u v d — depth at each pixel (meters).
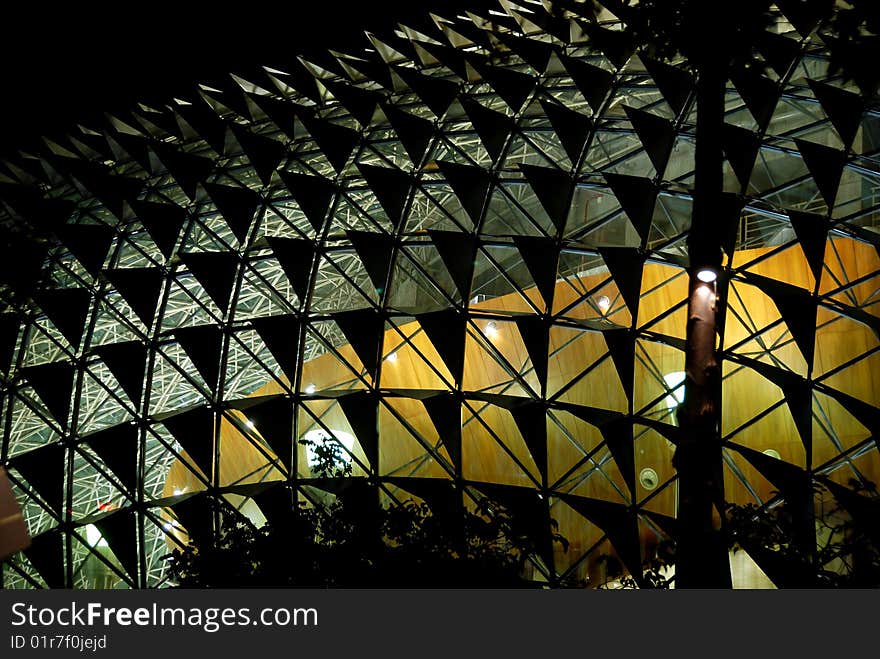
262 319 23.03
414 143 25.48
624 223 26.55
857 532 17.34
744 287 24.30
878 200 23.88
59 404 23.05
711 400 13.69
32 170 31.33
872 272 21.62
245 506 28.52
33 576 24.58
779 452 24.02
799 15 23.72
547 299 22.02
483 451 25.52
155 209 25.52
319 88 31.44
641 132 23.09
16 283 24.94
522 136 24.97
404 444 26.11
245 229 24.45
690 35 15.02
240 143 27.17
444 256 22.77
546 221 27.30
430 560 15.15
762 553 18.03
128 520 22.00
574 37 28.89
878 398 23.16
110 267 25.92
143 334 23.58
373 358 22.27
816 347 23.78
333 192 25.11
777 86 23.88
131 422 22.80
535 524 20.19
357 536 15.84
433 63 31.16
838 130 22.23
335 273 31.17
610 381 25.16
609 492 24.94
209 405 22.80
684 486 13.52
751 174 23.39
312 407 27.00
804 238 21.11
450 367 21.77
